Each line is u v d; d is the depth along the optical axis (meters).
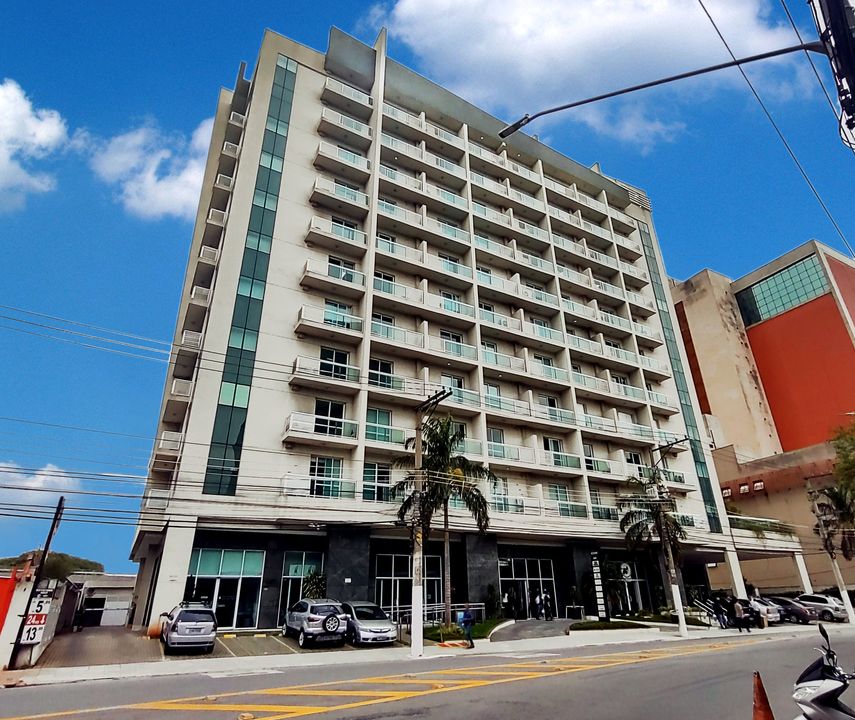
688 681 11.20
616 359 41.44
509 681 11.38
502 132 7.70
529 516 31.33
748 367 60.03
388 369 31.83
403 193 36.22
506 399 34.53
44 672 14.84
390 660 17.23
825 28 5.58
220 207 34.78
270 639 21.80
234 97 38.28
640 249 50.53
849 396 52.53
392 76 39.88
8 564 29.59
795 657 15.02
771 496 50.09
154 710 8.99
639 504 33.62
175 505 23.34
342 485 27.17
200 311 31.80
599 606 31.62
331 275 31.02
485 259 39.25
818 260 57.41
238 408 26.36
